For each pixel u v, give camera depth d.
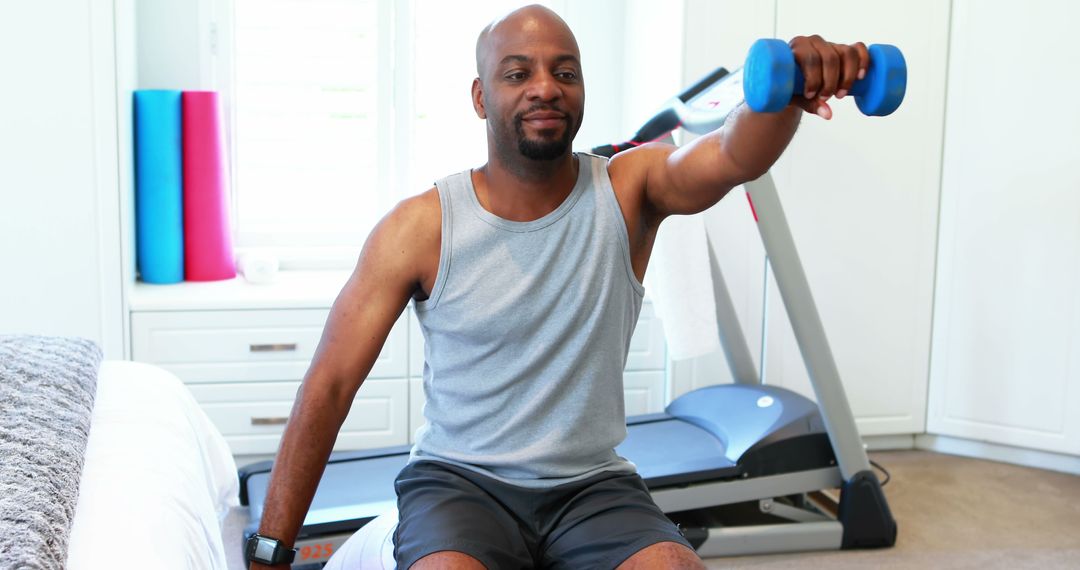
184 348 3.15
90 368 1.87
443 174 3.75
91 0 2.96
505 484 1.50
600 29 3.84
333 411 1.50
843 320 3.54
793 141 3.42
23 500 1.19
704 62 3.31
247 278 3.42
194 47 3.55
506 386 1.47
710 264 3.15
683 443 2.95
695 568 1.36
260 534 1.50
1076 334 3.36
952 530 3.00
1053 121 3.31
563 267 1.44
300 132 3.65
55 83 2.97
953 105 3.46
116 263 3.07
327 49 3.62
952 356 3.56
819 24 3.38
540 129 1.38
